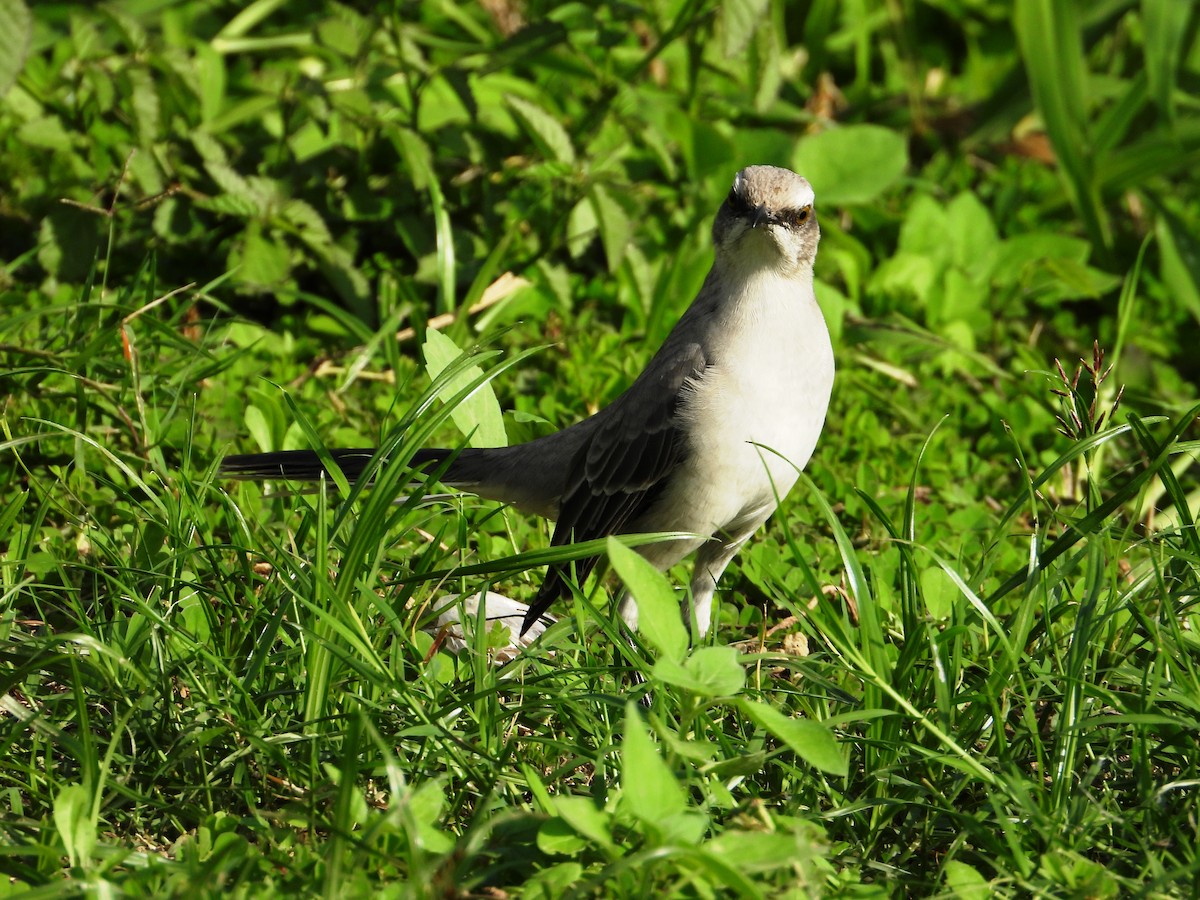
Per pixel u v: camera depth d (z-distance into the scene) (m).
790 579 9.34
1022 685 6.45
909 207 15.46
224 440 10.56
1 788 6.24
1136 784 6.55
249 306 13.12
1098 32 17.11
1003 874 5.87
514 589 9.29
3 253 13.03
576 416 11.71
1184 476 11.69
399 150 12.47
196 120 12.62
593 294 13.70
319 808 6.27
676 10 15.70
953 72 19.36
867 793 6.48
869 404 12.44
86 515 8.55
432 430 7.02
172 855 6.06
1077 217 15.35
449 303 12.23
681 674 5.78
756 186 8.91
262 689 6.91
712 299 9.07
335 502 9.22
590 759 6.41
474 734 6.72
